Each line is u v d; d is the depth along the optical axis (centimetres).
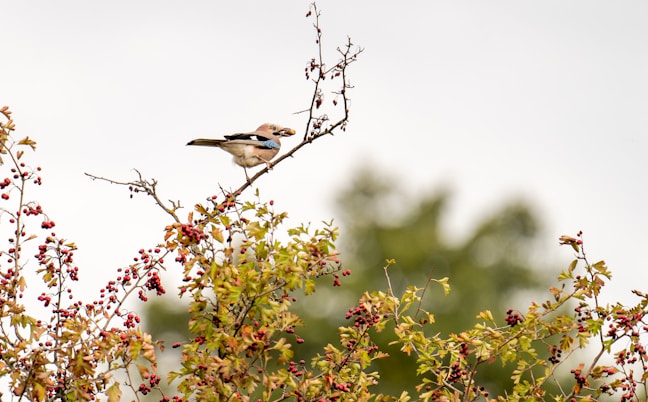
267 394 1080
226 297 1117
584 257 1257
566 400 1265
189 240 1185
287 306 1171
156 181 1328
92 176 1309
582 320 1262
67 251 1201
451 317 4434
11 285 1170
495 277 4694
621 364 1248
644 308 1246
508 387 3603
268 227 1180
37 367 1074
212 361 1098
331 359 1251
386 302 1295
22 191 1218
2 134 1221
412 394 3797
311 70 1505
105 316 1164
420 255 4647
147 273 1203
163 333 4031
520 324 1284
